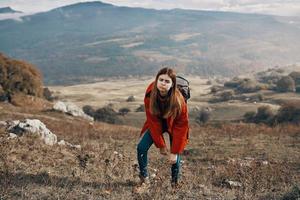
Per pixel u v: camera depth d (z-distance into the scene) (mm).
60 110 45906
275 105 127188
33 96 67688
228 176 9977
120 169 9422
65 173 8422
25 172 8055
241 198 7059
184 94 6715
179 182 7664
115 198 6594
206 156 15820
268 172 10805
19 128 12898
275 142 19781
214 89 197750
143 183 7039
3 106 46219
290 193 7191
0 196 6137
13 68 67438
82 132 23141
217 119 115562
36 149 10742
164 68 6461
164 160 13391
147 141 6977
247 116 98438
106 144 17266
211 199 7004
